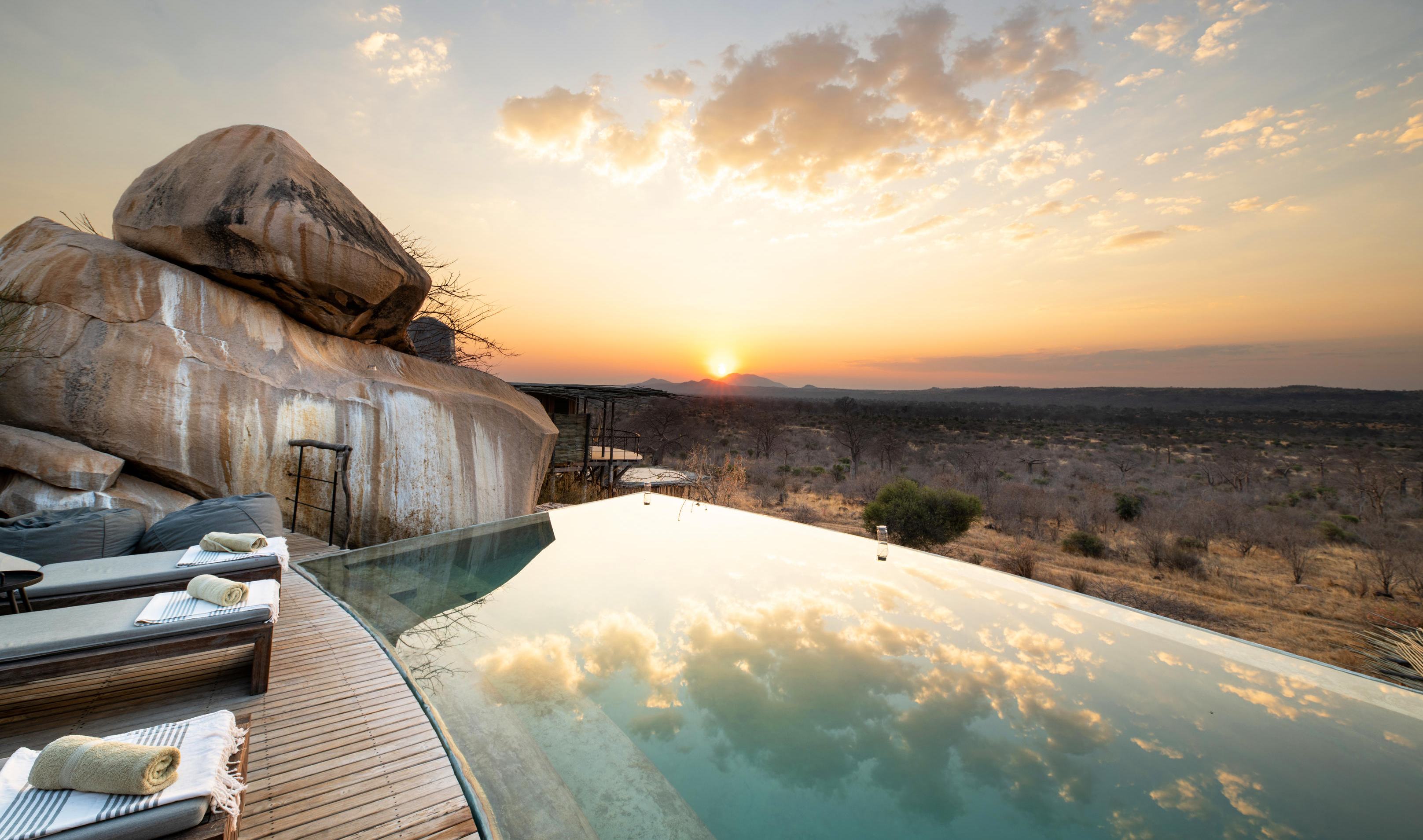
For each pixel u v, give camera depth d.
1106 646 4.56
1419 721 3.46
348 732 2.35
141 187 5.93
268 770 2.07
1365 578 15.16
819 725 3.40
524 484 8.34
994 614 5.21
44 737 2.17
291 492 5.70
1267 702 3.76
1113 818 2.65
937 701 3.71
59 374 4.73
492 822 1.96
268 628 2.57
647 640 4.43
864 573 6.38
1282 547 18.58
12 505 4.24
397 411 6.58
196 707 2.45
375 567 4.95
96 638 2.19
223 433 5.32
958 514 17.77
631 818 2.44
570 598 5.20
